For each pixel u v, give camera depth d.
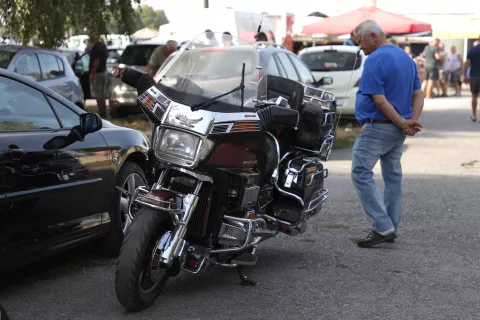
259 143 4.88
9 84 5.00
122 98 16.11
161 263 4.42
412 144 13.94
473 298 5.11
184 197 4.56
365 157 6.45
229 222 4.82
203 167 4.60
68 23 14.27
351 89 15.82
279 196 5.61
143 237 4.39
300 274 5.62
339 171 10.55
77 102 12.52
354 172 6.53
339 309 4.84
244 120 4.69
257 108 4.86
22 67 11.20
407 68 6.41
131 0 14.36
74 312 4.64
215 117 4.57
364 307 4.89
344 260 6.05
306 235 6.89
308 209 5.70
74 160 5.19
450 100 26.83
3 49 11.34
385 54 6.34
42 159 4.87
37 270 5.54
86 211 5.34
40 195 4.82
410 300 5.05
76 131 5.28
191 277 5.46
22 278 5.34
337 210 7.99
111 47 26.47
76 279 5.34
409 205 8.32
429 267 5.88
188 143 4.53
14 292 5.02
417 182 9.84
